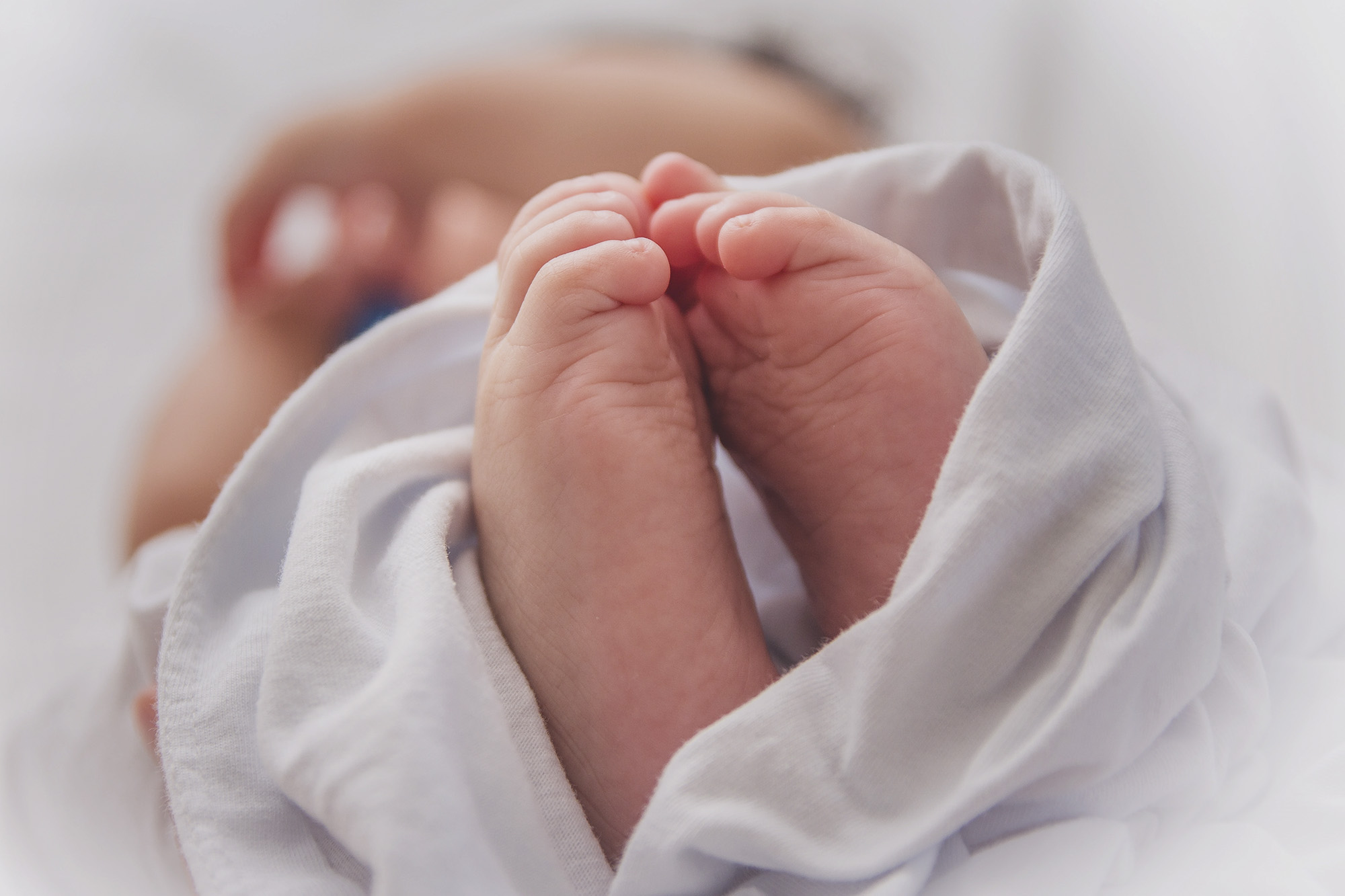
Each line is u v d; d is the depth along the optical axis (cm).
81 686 39
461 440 32
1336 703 30
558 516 29
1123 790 28
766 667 29
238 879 28
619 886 28
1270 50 55
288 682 29
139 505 49
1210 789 28
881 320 29
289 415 32
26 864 35
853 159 33
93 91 67
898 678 28
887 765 28
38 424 59
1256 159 53
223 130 69
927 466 29
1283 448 34
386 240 54
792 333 29
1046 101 63
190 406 51
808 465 30
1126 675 27
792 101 56
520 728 29
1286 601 32
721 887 28
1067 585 28
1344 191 50
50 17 68
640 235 31
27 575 54
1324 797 29
